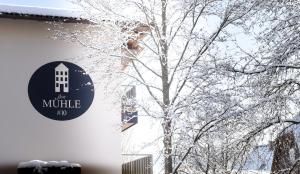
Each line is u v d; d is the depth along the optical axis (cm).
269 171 1377
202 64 1620
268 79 1316
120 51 1822
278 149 1328
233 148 1352
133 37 1853
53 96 1769
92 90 1806
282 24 1288
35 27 1798
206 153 1605
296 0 1311
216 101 1498
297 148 1321
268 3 1345
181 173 1709
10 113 1722
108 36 1831
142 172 2119
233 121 1430
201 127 1518
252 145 1330
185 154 1534
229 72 1442
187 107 1562
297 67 1259
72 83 1794
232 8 1597
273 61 1272
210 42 1648
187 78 1636
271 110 1312
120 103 1809
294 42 1241
